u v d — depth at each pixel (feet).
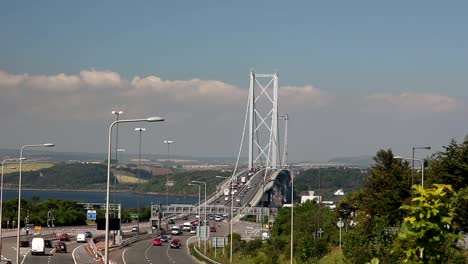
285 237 463.01
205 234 477.36
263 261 386.73
